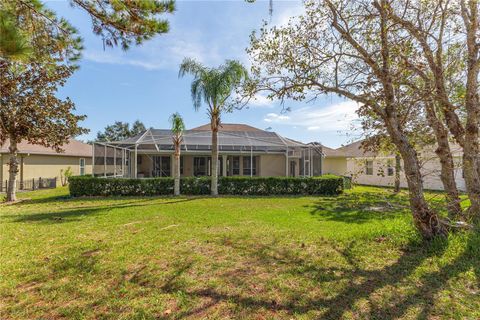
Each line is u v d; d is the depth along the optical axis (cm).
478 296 344
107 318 308
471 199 653
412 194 548
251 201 1245
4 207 1109
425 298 340
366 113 709
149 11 486
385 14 544
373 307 322
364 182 2466
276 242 584
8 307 333
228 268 446
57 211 978
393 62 603
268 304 334
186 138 1984
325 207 1070
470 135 641
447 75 680
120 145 1809
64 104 1315
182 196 1423
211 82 1328
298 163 2253
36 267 452
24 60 331
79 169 2761
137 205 1116
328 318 303
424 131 720
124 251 526
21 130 1238
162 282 396
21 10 447
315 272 425
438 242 517
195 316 311
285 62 598
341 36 585
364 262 464
